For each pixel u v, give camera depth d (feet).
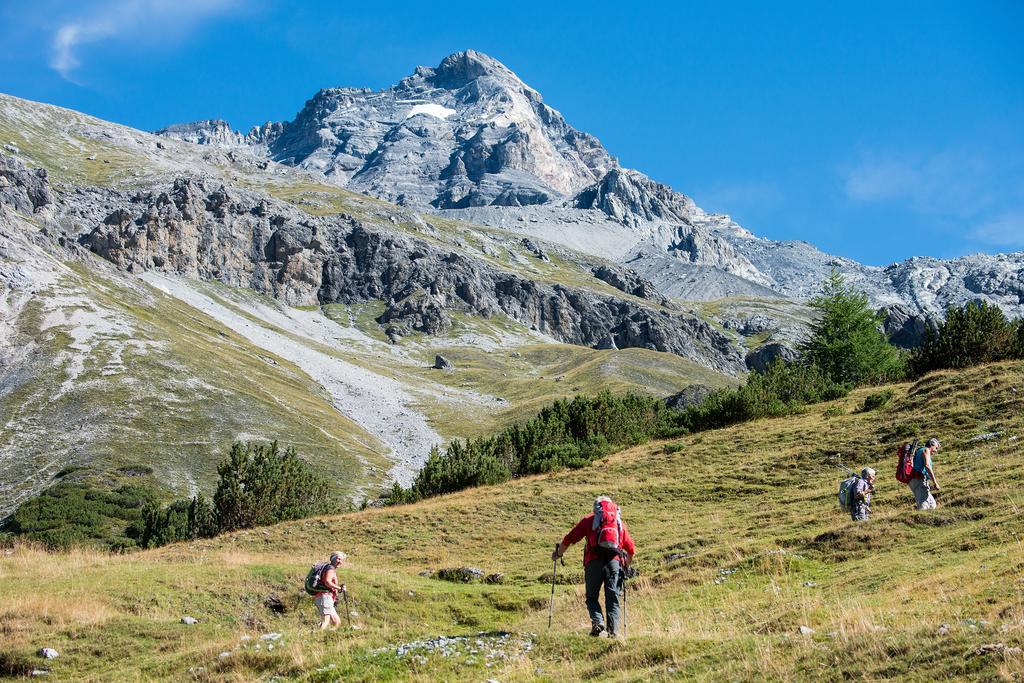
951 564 53.57
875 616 41.01
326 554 118.21
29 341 433.07
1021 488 72.95
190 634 68.59
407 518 134.41
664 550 91.61
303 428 426.10
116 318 492.95
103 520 262.88
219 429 386.52
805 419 166.71
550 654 44.14
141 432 358.64
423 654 47.75
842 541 70.85
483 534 122.83
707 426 189.47
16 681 58.49
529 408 570.05
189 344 515.09
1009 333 168.96
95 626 67.92
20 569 87.92
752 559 71.82
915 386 155.53
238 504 160.15
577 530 47.09
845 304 298.76
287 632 61.41
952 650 31.78
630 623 54.39
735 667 36.11
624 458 168.55
